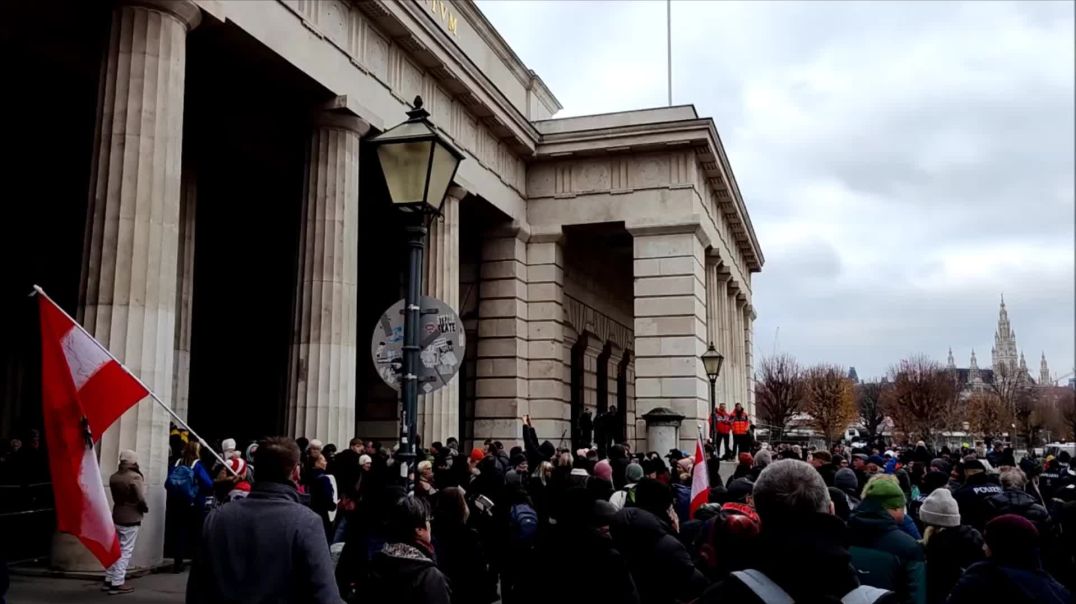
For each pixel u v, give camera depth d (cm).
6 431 2389
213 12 1719
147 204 1545
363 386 3378
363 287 3434
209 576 492
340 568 763
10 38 1905
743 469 1327
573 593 526
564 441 3409
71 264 2545
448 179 1022
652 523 668
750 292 6047
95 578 1361
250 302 3253
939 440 8806
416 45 2491
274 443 529
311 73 2058
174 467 1506
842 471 1105
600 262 4284
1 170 2339
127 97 1563
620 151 3397
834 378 9512
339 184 2169
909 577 623
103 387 702
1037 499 1373
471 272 3447
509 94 3516
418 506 558
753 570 378
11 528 1484
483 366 3372
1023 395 6731
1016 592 504
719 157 3547
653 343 3309
